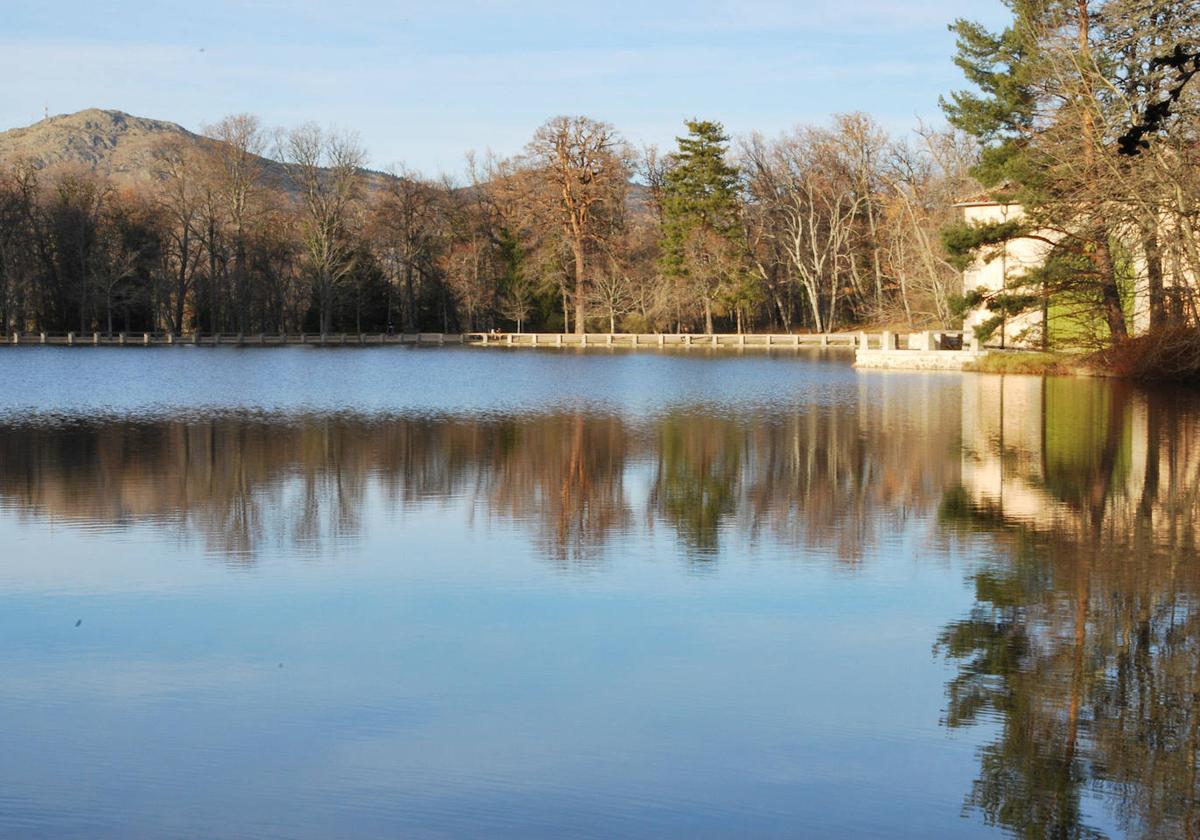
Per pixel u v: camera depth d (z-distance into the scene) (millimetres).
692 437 28172
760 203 100062
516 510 18266
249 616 12070
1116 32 36625
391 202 102625
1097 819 7582
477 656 10719
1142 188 37594
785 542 15633
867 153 90750
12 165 94750
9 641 11258
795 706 9453
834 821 7543
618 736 8844
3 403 39062
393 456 24938
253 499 19406
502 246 102500
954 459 23406
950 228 49438
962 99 51000
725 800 7820
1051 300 49531
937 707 9398
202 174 95625
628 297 96625
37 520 17516
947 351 56656
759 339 90062
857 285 96000
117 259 93688
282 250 97500
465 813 7645
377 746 8695
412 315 103938
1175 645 10977
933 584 13234
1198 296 40375
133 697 9711
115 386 48031
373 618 11969
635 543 15648
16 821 7555
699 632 11414
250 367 63406
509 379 52875
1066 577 13531
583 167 92000
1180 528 16281
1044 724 9094
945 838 7344
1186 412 31891
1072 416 31391
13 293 91625
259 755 8547
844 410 35000
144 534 16438
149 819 7590
